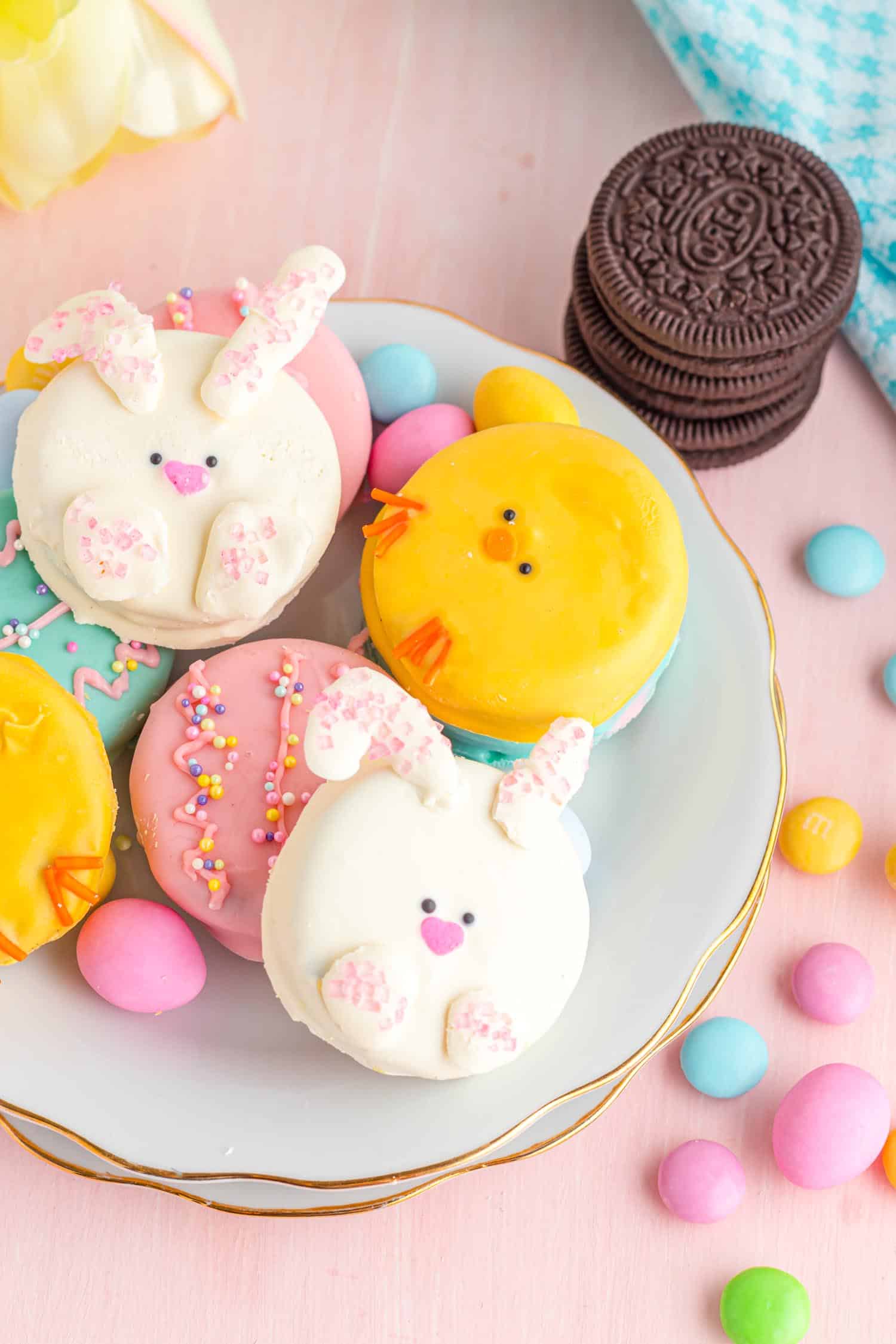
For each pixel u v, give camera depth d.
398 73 0.53
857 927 0.48
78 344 0.45
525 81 0.53
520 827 0.43
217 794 0.45
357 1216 0.46
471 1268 0.46
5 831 0.43
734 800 0.46
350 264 0.51
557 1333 0.46
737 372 0.47
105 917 0.44
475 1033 0.42
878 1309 0.46
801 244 0.47
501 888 0.42
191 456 0.44
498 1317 0.46
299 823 0.43
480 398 0.47
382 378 0.48
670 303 0.47
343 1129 0.44
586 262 0.49
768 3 0.50
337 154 0.52
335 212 0.52
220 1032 0.45
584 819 0.46
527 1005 0.42
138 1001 0.44
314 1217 0.46
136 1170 0.44
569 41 0.53
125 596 0.44
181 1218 0.46
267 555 0.44
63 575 0.45
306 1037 0.45
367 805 0.43
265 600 0.44
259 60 0.53
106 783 0.44
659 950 0.45
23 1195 0.46
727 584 0.47
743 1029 0.46
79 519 0.44
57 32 0.48
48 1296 0.45
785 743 0.47
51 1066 0.44
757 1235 0.46
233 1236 0.46
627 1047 0.44
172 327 0.47
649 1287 0.46
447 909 0.42
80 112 0.49
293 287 0.45
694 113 0.52
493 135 0.52
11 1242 0.46
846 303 0.47
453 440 0.47
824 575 0.49
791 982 0.47
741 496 0.50
